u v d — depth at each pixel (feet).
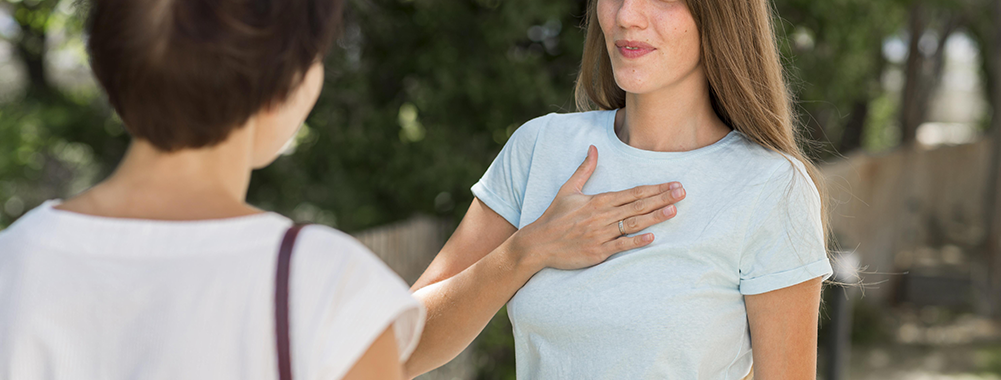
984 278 31.58
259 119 2.91
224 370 2.60
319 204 22.03
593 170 4.75
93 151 28.48
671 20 4.41
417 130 21.16
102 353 2.61
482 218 5.25
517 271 4.64
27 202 30.04
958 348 28.27
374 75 20.90
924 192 38.27
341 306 2.68
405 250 17.42
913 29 39.60
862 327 29.63
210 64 2.63
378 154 20.48
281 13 2.75
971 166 42.11
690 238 4.38
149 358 2.60
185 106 2.66
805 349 4.39
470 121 20.68
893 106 54.08
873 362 26.94
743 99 4.47
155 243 2.68
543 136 5.07
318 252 2.72
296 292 2.65
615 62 4.60
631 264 4.42
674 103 4.68
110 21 2.65
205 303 2.62
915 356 27.53
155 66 2.60
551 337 4.61
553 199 4.89
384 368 2.77
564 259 4.53
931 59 44.09
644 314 4.33
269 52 2.73
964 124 66.54
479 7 20.39
